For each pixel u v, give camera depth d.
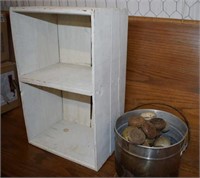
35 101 0.96
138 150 0.69
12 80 1.14
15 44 0.84
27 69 0.90
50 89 1.02
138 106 0.94
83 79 0.85
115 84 0.84
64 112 1.13
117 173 0.79
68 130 1.04
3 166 0.84
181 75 0.85
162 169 0.71
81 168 0.83
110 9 0.72
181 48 0.82
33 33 0.90
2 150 0.92
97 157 0.80
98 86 0.73
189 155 0.85
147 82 0.92
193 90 0.84
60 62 1.06
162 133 0.84
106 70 0.76
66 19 0.98
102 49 0.71
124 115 0.86
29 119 0.95
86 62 1.00
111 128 0.87
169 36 0.83
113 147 0.91
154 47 0.87
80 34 0.97
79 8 0.69
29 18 0.87
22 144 0.96
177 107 0.89
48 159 0.88
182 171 0.79
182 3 0.79
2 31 1.11
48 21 0.96
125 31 0.84
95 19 0.65
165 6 0.82
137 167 0.71
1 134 1.01
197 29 0.78
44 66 0.98
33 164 0.85
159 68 0.88
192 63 0.82
